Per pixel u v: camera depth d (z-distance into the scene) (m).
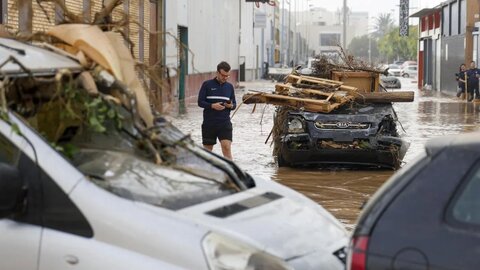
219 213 6.51
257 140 27.11
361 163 19.78
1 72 6.48
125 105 7.19
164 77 8.43
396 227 5.82
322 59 22.81
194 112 39.78
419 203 5.82
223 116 18.16
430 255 5.64
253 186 7.71
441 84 69.75
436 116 39.06
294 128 19.72
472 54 58.97
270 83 83.12
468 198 5.73
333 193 16.94
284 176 19.16
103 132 7.18
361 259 5.87
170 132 7.96
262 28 106.75
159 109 8.04
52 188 6.16
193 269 5.87
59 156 6.27
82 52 7.40
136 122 7.15
